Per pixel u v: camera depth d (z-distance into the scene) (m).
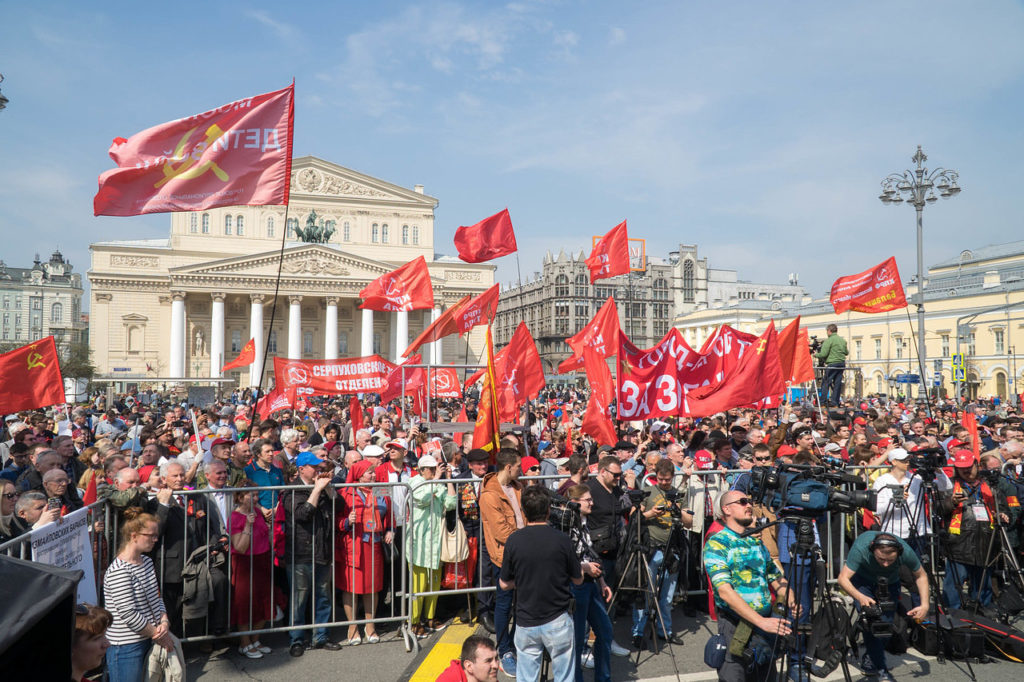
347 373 18.17
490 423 9.01
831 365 19.44
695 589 9.70
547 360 124.44
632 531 8.09
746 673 6.00
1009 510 9.45
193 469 9.57
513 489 7.91
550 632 5.91
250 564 8.16
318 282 84.75
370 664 7.80
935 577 8.12
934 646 7.87
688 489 9.78
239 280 82.50
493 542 7.50
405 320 86.94
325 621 8.38
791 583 6.83
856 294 18.77
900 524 9.27
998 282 65.00
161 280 86.56
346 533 8.61
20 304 162.75
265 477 9.34
